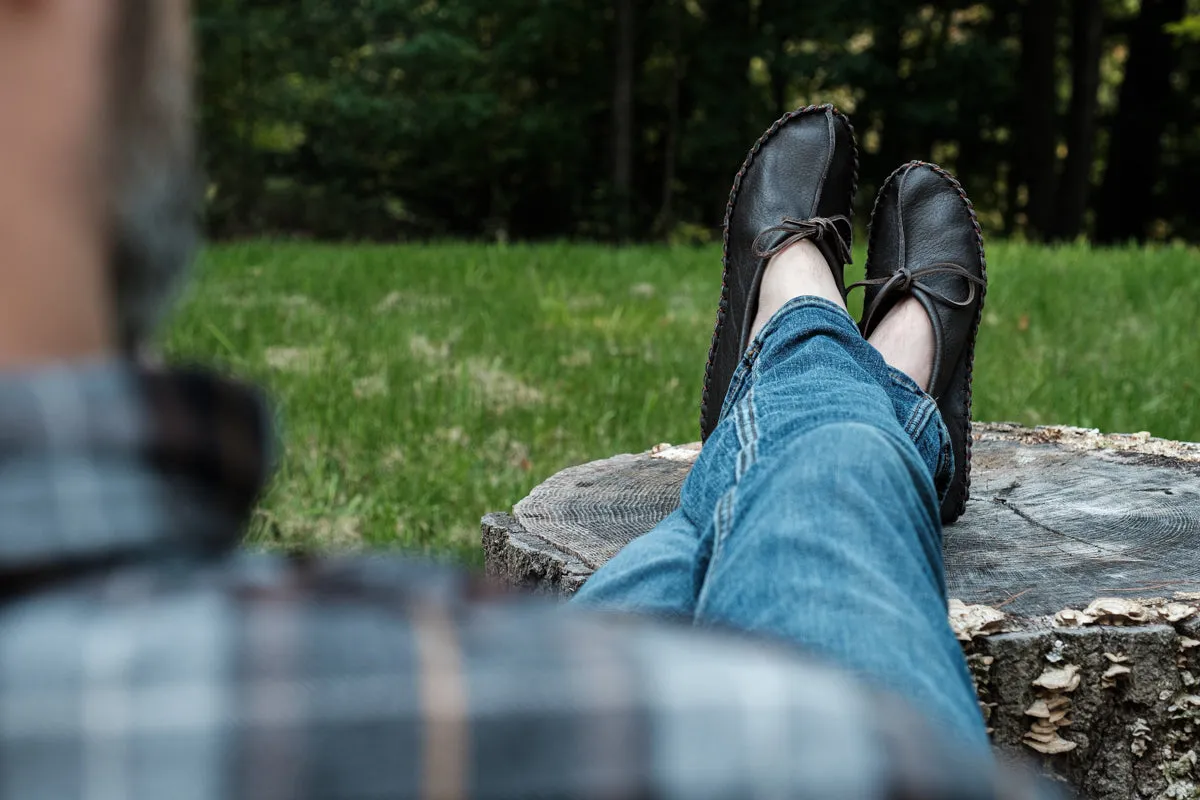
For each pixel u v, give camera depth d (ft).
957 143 54.34
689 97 52.75
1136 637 3.80
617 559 2.98
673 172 52.49
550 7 47.21
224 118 44.47
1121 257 20.11
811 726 0.77
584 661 0.77
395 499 8.48
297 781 0.69
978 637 3.76
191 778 0.69
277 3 44.57
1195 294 15.98
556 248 25.20
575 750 0.74
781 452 2.39
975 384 11.30
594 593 2.86
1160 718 3.86
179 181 0.86
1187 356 12.39
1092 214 60.34
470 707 0.73
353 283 18.58
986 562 4.44
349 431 9.70
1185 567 4.37
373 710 0.71
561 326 15.10
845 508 1.97
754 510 2.13
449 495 8.63
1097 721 3.84
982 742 1.54
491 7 47.44
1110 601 3.98
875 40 51.72
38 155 0.79
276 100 45.16
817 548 1.83
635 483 5.54
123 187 0.82
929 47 53.36
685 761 0.75
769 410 2.87
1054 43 48.47
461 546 7.93
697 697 0.76
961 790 0.77
